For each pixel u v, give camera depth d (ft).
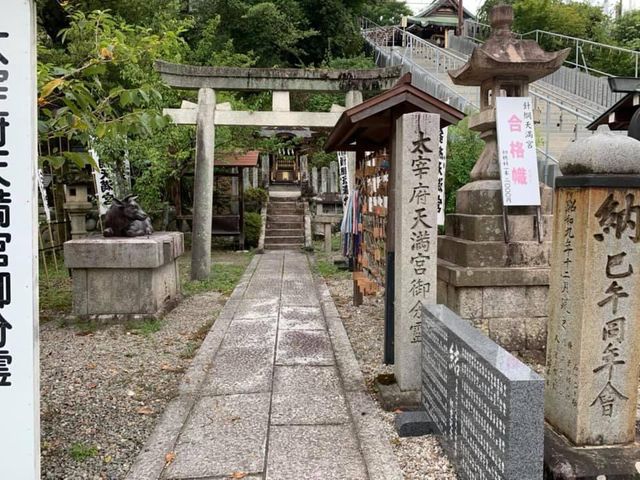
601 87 45.09
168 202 41.57
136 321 18.62
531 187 15.23
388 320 14.10
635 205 8.87
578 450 8.86
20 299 7.00
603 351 8.98
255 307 21.48
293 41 68.49
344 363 14.32
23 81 6.84
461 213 16.72
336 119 28.43
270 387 12.76
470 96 45.42
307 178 57.06
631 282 8.95
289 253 39.22
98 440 10.16
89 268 18.54
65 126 11.36
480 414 7.68
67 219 34.65
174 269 22.63
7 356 7.00
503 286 15.02
